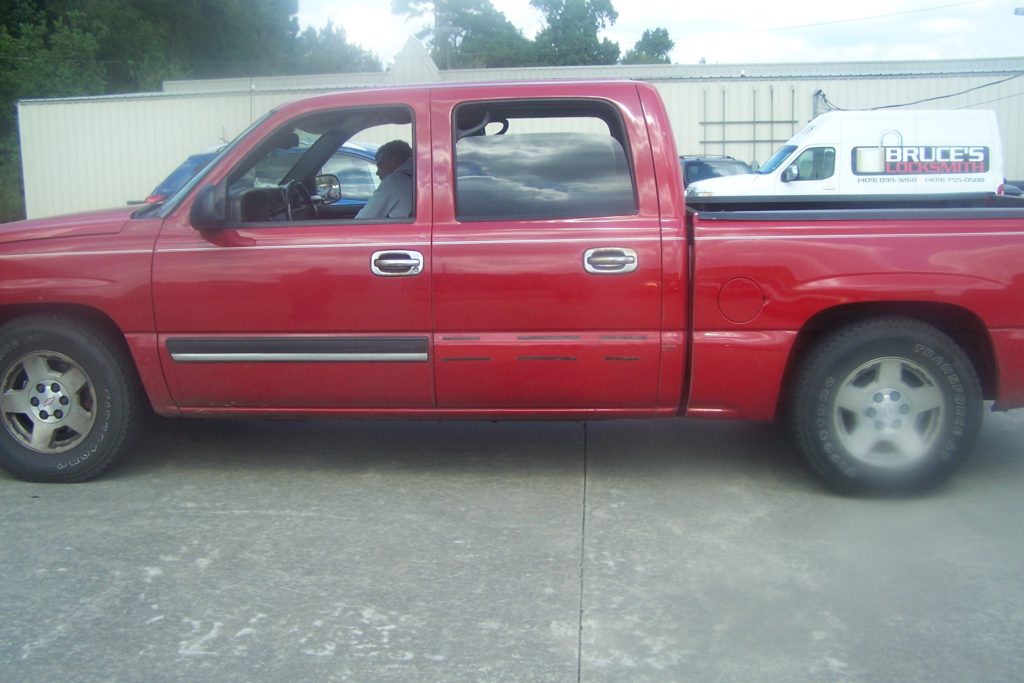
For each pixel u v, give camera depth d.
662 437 5.82
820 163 16.55
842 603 3.68
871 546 4.20
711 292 4.56
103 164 25.83
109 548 4.18
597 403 4.74
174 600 3.71
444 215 4.67
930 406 4.66
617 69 26.98
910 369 4.64
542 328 4.63
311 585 3.84
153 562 4.04
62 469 4.91
